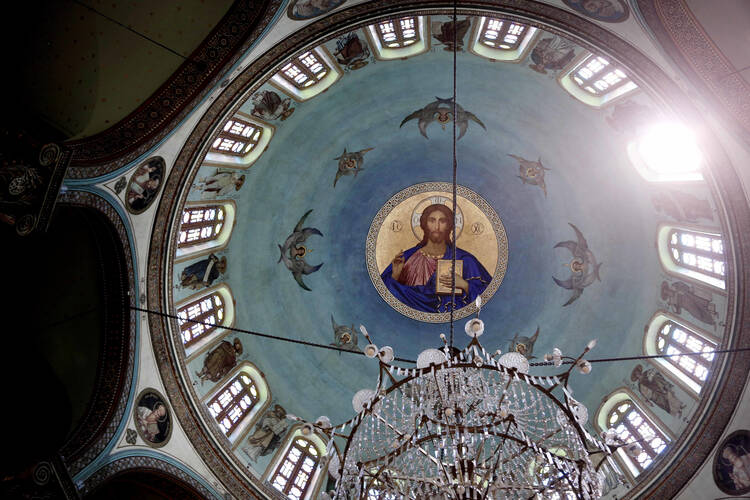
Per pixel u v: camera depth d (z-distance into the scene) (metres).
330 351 22.70
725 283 15.99
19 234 11.18
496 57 18.67
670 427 17.48
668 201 18.22
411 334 23.67
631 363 19.94
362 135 21.94
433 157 23.02
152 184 14.81
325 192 22.64
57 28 11.66
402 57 19.03
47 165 11.43
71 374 14.12
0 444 13.22
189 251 18.31
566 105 19.67
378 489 12.34
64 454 13.03
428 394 11.95
